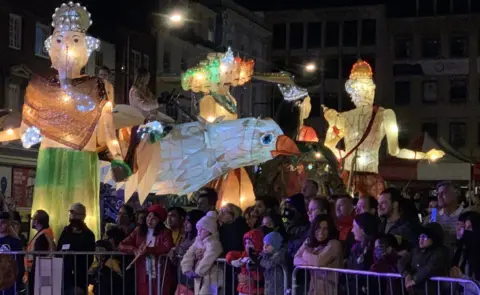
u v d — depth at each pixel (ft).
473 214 25.99
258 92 168.35
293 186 45.39
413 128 192.54
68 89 37.19
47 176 37.42
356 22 194.29
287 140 40.73
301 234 29.63
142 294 33.37
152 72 130.82
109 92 38.68
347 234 29.81
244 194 42.22
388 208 27.94
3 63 92.89
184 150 40.81
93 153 38.14
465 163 55.01
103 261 33.94
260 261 29.07
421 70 192.13
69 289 33.19
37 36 100.01
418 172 56.03
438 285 23.58
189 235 32.65
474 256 25.63
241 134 40.93
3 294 33.01
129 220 39.86
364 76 44.27
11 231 35.58
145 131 39.91
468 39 190.80
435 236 24.30
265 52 189.16
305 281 27.50
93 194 37.88
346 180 44.09
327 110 44.62
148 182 39.86
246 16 175.11
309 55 195.21
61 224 37.01
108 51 116.47
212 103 44.34
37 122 37.35
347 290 26.30
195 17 151.23
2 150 82.02
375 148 43.70
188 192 40.63
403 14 196.24
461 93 190.70
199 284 31.12
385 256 26.03
